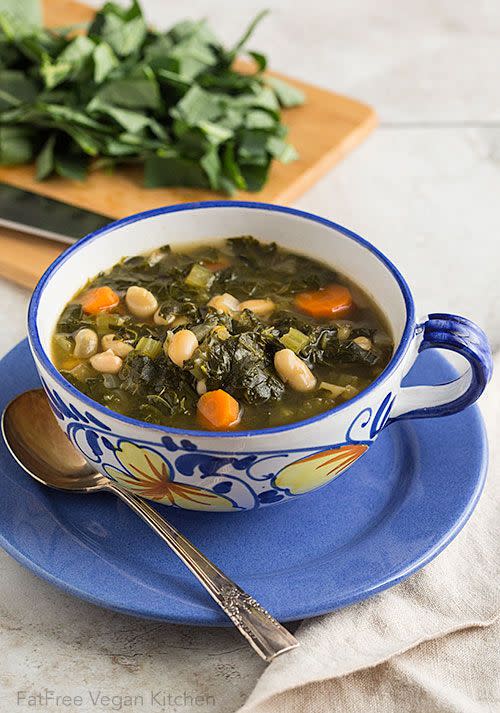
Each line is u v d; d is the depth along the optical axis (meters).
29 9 0.77
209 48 0.77
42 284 0.49
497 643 0.47
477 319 0.63
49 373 0.45
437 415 0.48
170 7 0.93
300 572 0.47
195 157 0.70
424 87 0.82
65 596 0.49
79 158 0.72
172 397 0.47
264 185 0.70
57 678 0.46
